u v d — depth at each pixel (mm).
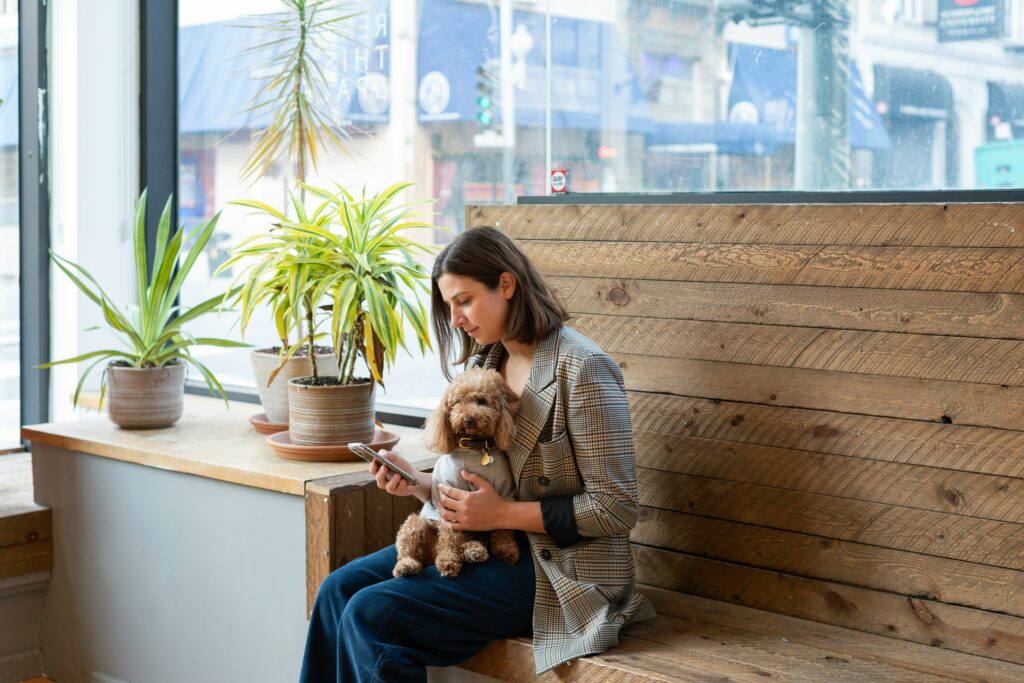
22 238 3705
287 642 2484
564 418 2053
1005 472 1939
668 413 2346
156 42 3707
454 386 2021
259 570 2529
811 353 2139
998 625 1959
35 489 3074
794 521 2191
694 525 2332
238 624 2590
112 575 2893
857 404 2096
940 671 1904
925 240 1989
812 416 2152
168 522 2732
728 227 2223
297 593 2451
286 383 2967
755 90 2312
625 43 2504
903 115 2123
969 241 1944
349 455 2609
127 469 2826
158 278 3047
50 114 3637
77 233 3605
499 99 2945
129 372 3004
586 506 2018
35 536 3006
